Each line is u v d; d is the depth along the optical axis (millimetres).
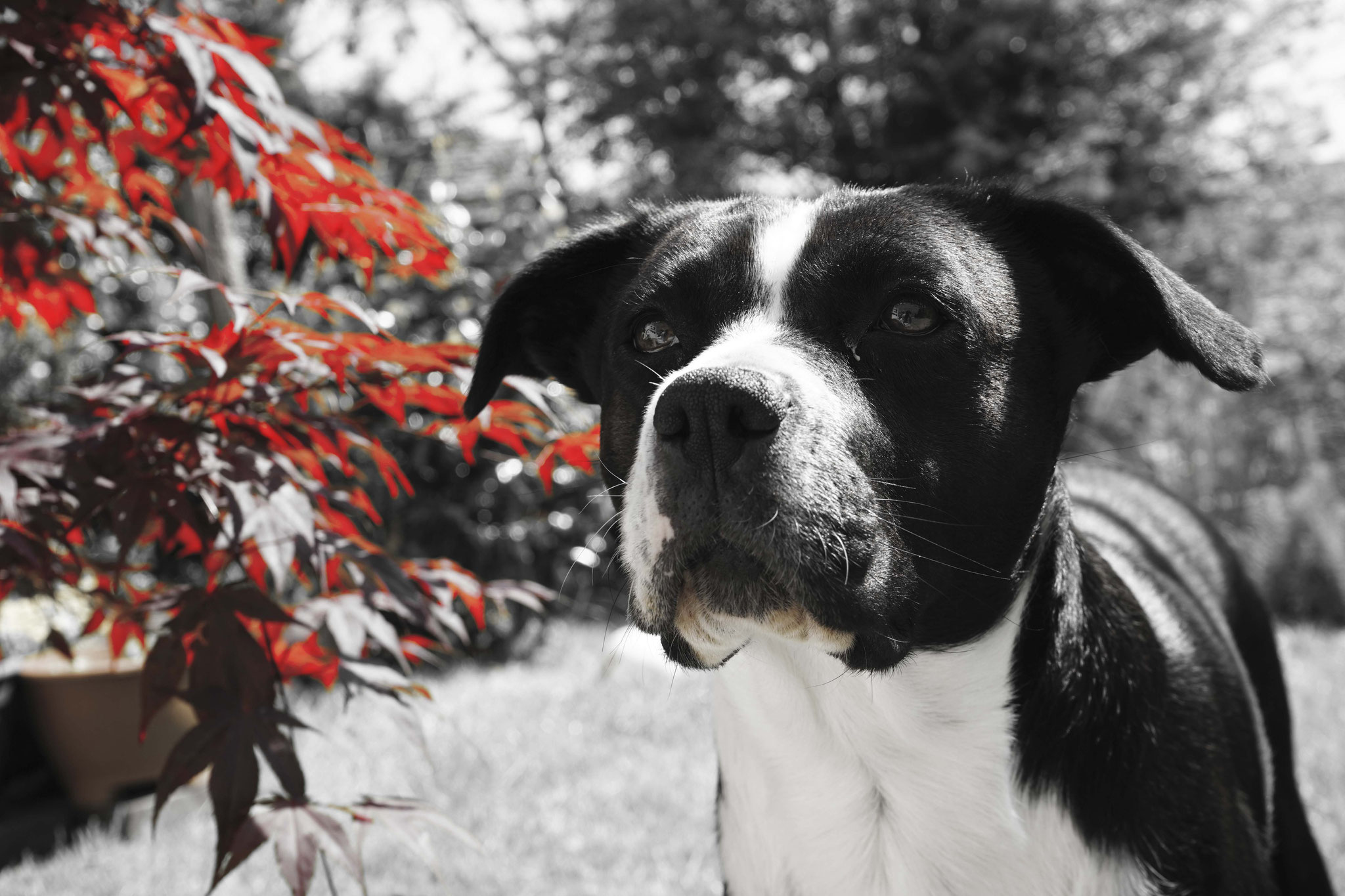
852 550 1582
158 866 3645
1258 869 2012
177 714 4188
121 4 2166
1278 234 11797
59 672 4066
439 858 3631
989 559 1826
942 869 1898
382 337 2408
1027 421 1854
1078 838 1821
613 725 5047
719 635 1654
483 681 6141
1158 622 2209
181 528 2201
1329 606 7598
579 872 3516
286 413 2217
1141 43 11758
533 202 7531
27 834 4000
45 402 2367
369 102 10234
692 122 12969
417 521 6637
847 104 12719
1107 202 11391
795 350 1674
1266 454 9039
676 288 1842
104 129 2076
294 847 1818
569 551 7250
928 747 1869
